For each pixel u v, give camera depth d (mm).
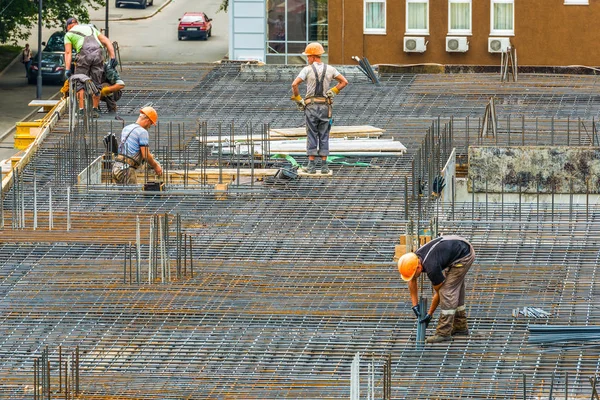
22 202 45969
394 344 36781
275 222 46094
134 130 50094
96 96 59625
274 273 41750
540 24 82125
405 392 34031
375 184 50000
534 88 64812
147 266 42375
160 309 39281
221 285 40875
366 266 42188
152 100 63500
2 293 40656
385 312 38750
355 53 84125
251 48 94062
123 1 152875
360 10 83500
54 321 38781
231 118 60438
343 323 38156
